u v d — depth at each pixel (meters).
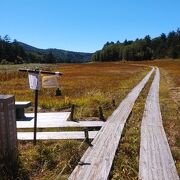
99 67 108.12
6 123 8.05
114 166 8.78
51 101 21.17
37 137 11.73
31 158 8.86
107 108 18.73
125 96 25.92
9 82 42.47
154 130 13.18
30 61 190.12
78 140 11.58
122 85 37.12
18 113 15.26
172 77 54.22
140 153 9.85
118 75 60.59
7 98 8.10
